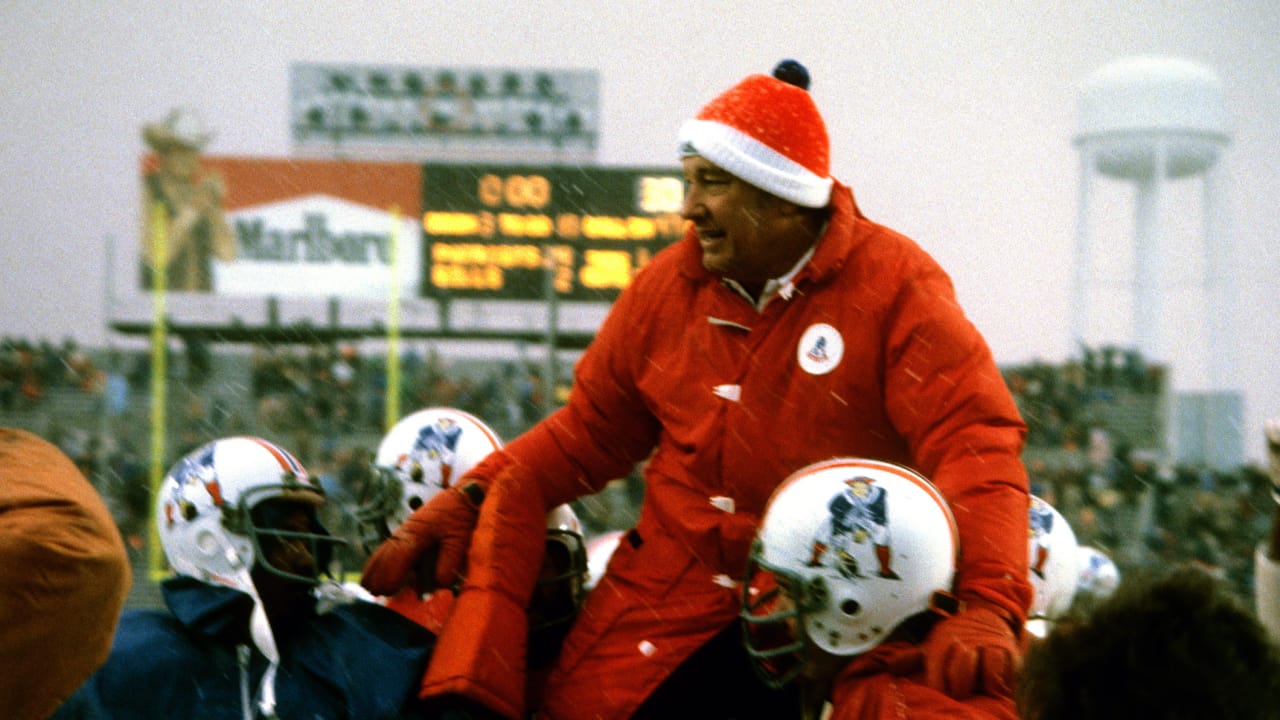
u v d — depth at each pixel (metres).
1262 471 27.62
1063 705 1.77
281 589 3.36
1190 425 38.69
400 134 41.31
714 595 3.38
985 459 3.10
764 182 3.27
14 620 2.55
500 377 30.50
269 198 36.72
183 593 3.33
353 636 3.33
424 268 31.38
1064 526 4.18
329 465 27.05
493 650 3.28
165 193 36.44
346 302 34.25
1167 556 24.92
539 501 3.60
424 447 3.97
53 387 29.56
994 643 2.78
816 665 3.04
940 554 2.97
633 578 3.49
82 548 2.60
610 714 3.36
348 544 3.86
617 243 30.94
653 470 3.57
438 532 3.59
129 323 35.53
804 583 2.97
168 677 3.19
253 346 31.22
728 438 3.38
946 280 3.37
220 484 3.33
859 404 3.32
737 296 3.44
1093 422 29.72
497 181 31.02
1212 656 1.72
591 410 3.67
